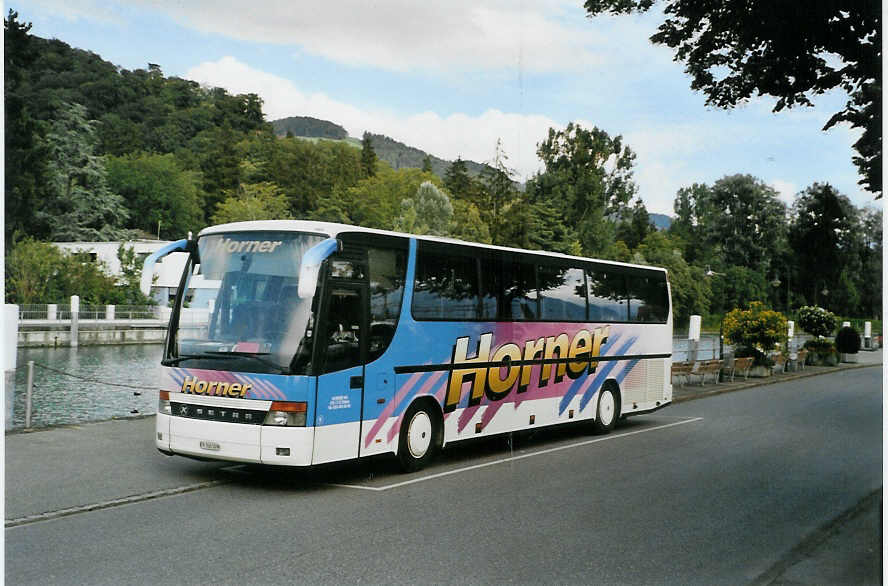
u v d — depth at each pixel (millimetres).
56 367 43781
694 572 7090
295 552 7449
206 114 145875
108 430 14430
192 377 10367
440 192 87562
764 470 12258
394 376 11430
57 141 100750
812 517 9242
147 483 10383
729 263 96688
